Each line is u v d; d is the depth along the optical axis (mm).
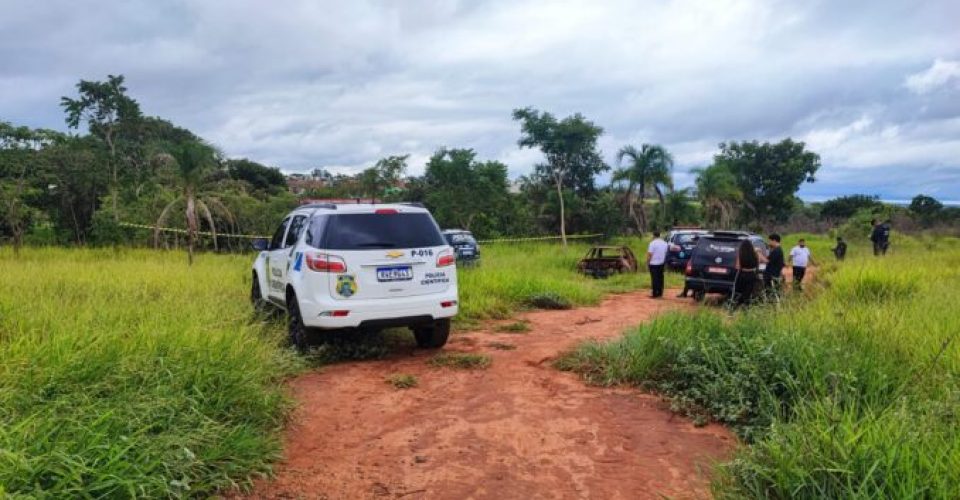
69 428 3469
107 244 24453
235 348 5391
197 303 7859
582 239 33844
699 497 3697
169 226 26875
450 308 7406
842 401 4512
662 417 5156
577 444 4590
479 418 5156
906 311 7230
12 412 3775
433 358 7137
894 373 5059
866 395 4574
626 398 5648
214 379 4754
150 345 5000
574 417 5164
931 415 3795
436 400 5645
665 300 13641
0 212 22047
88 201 26734
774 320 6684
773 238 12734
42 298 7387
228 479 3686
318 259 6910
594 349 6918
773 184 49781
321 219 7191
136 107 41938
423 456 4367
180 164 20172
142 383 4453
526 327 9352
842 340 5875
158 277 11344
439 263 7414
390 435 4777
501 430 4875
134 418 3854
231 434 4066
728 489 3535
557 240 33438
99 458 3238
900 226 47938
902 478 3082
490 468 4176
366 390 5957
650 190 36000
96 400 4055
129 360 4672
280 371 5898
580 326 9586
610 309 11789
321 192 41562
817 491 3238
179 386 4484
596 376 6270
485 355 7227
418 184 36344
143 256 20438
